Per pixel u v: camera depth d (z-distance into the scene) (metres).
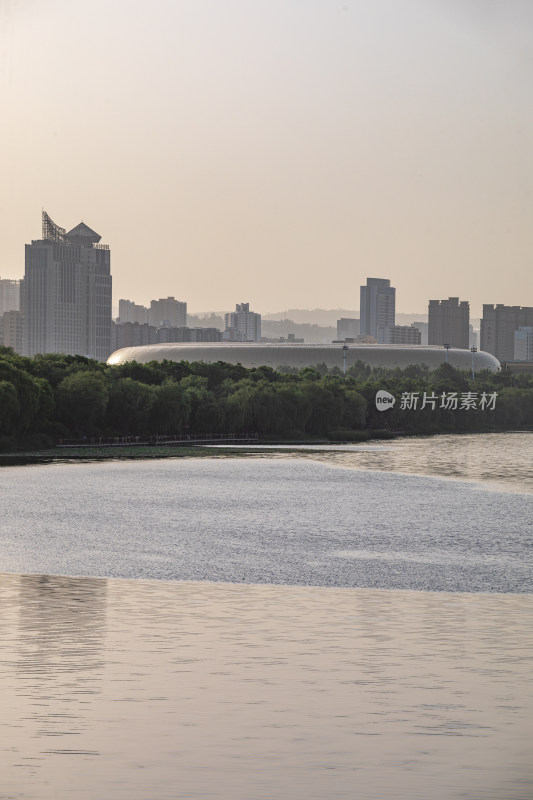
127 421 185.25
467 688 36.53
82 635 43.50
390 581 56.28
